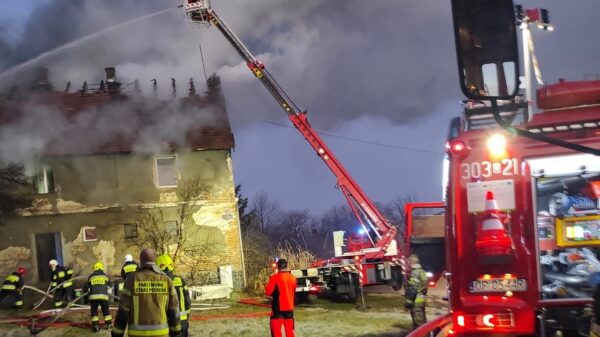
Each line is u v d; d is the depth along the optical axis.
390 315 16.52
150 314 6.67
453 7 3.85
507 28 3.80
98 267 14.65
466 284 5.69
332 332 13.10
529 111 6.00
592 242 5.69
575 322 5.54
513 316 5.57
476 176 5.75
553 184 5.76
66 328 14.78
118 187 24.14
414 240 10.35
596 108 5.76
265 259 25.25
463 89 3.85
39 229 23.45
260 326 14.61
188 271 24.11
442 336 5.87
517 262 5.61
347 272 19.67
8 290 17.98
